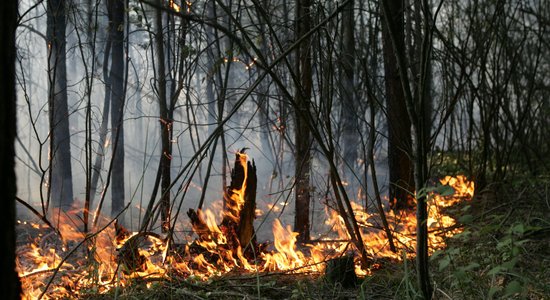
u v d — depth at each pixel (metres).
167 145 5.95
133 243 5.00
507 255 4.51
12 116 2.29
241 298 4.28
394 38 3.21
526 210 6.60
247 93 3.82
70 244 6.28
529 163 8.62
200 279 4.66
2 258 2.28
